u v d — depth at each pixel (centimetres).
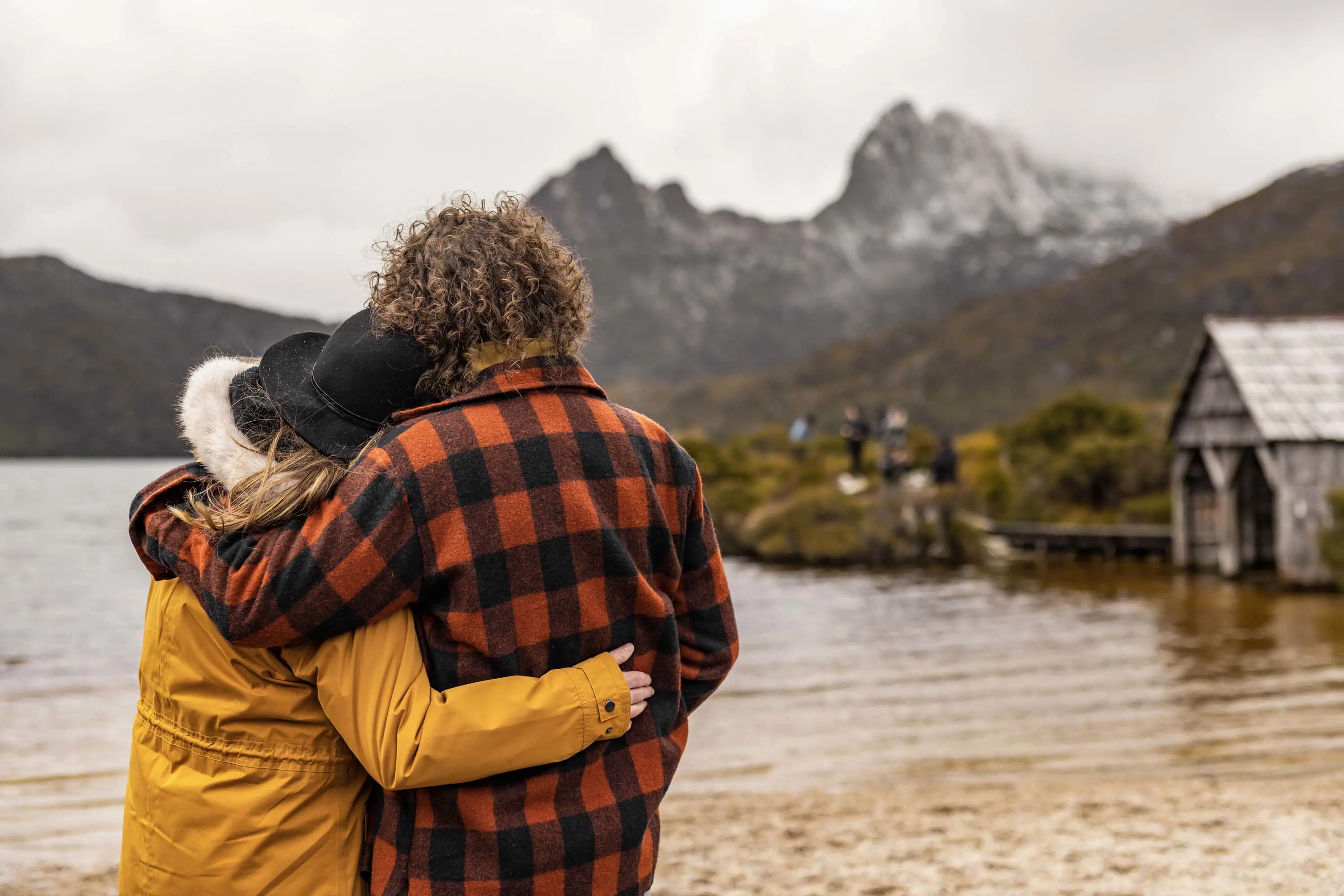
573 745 139
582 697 139
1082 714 796
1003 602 1700
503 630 138
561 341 151
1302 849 389
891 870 386
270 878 140
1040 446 3350
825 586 2020
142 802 146
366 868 146
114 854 441
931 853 407
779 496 2906
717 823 474
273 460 142
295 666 140
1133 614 1507
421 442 138
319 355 162
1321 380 1909
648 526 151
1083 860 388
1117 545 2538
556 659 142
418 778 133
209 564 137
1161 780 563
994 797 522
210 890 140
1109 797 507
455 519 136
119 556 2536
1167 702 838
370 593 133
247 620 132
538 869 138
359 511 133
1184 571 2192
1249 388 1891
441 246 148
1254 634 1268
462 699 135
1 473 14600
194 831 141
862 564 2475
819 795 548
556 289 151
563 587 141
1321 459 1839
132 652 1148
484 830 137
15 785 587
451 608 137
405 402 150
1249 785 526
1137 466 3008
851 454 2931
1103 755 648
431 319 145
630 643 149
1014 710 820
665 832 456
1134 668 1026
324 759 144
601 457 147
